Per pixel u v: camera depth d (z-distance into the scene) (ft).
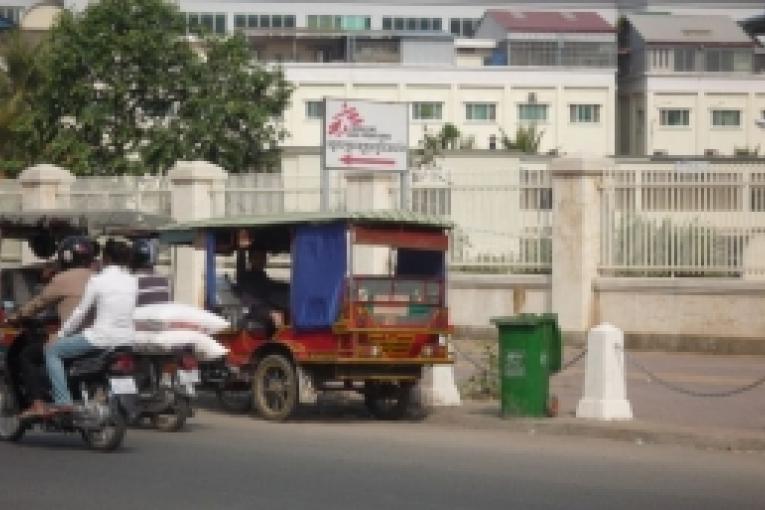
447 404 64.34
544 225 91.71
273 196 99.19
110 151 155.22
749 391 69.77
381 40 265.13
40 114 155.02
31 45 189.67
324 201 87.20
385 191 91.86
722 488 44.19
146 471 46.37
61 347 50.52
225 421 61.31
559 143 262.26
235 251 63.72
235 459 49.26
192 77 156.76
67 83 154.81
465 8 310.45
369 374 59.47
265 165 160.76
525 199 92.17
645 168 88.74
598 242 89.86
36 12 233.76
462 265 93.91
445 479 45.03
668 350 87.40
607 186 89.51
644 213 88.89
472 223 93.71
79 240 53.72
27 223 70.90
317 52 269.23
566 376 77.25
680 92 265.95
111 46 153.28
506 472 46.78
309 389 60.29
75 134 153.69
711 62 267.80
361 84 256.32
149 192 106.52
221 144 155.84
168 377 56.08
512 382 59.11
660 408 63.10
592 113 263.70
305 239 60.08
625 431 55.67
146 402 55.57
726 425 57.52
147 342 55.42
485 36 284.41
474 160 135.33
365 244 59.31
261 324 61.77
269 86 162.30
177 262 99.14
